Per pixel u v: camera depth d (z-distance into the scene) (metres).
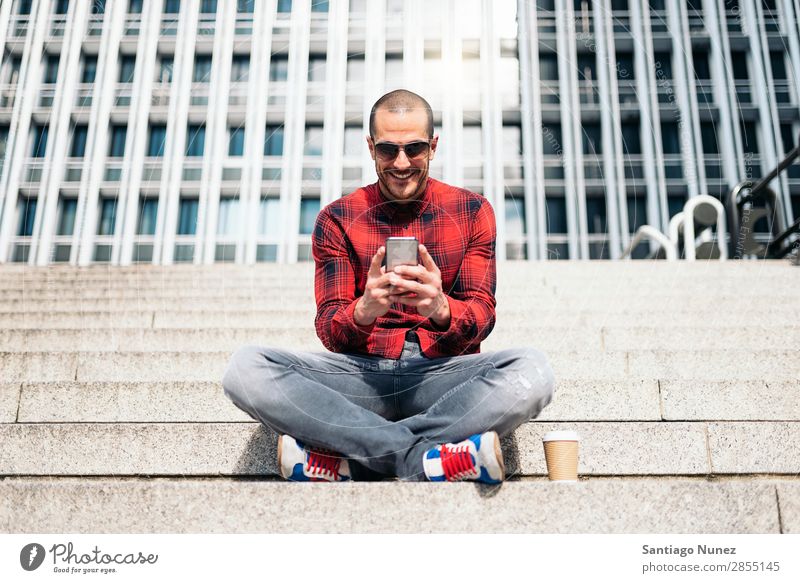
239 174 6.50
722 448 1.49
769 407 1.62
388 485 1.21
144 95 7.36
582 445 1.50
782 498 1.19
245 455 1.52
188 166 6.73
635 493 1.19
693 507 1.19
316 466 1.32
